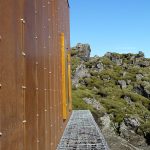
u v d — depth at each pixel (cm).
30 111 496
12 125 371
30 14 514
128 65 8062
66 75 1705
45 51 712
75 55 8044
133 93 6425
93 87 6347
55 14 1040
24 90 450
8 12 365
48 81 773
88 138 998
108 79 7019
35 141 546
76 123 1494
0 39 330
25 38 465
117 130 4909
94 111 4775
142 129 4950
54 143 914
